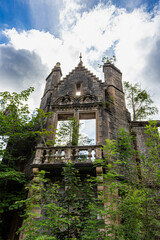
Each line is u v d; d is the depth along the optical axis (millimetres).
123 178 9414
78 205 6590
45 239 5023
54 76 15422
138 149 11422
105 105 12297
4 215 10273
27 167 11148
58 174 9203
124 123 12391
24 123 11875
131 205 5922
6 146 12148
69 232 6484
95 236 5215
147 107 17547
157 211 6488
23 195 9453
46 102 13789
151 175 7156
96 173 8680
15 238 9648
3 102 11992
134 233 5555
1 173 8602
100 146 9289
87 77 13969
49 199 6793
